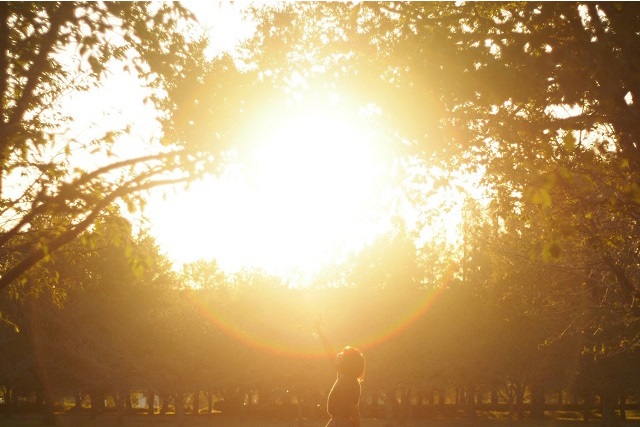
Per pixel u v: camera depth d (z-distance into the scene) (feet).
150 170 30.40
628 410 377.71
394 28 37.35
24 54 33.45
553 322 170.91
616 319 99.45
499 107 37.99
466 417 290.76
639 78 30.45
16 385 249.14
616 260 72.18
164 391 216.95
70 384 226.58
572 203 49.26
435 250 228.84
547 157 42.63
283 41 39.09
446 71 33.09
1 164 36.11
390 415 225.97
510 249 87.45
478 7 37.60
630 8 31.68
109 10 32.78
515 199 52.03
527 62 31.27
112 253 190.29
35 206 31.45
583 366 202.28
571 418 295.07
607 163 43.98
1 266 49.93
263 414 285.84
